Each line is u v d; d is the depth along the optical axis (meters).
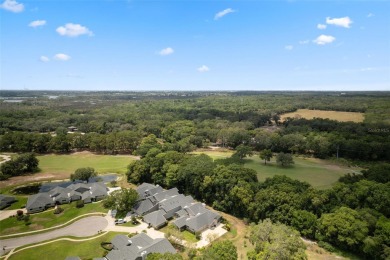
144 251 67.62
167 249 70.31
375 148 147.38
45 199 102.88
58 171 144.88
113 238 76.19
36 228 86.12
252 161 158.25
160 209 95.50
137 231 83.75
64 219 92.06
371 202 82.06
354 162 150.50
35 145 175.38
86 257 70.75
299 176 128.62
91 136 190.12
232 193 93.06
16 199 109.25
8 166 135.12
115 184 125.50
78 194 109.00
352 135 169.75
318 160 159.12
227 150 186.50
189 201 101.62
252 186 95.31
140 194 106.12
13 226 87.44
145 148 160.25
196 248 73.81
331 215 77.19
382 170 102.69
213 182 102.50
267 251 58.56
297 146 170.62
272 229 66.56
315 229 78.94
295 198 84.31
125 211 96.25
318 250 73.81
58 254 72.19
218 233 82.94
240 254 71.62
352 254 72.38
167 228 85.94
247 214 91.75
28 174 139.62
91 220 91.31
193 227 83.00
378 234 70.44
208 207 103.69
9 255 71.88
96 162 161.62
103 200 105.31
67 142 178.50
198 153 176.75
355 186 88.50
